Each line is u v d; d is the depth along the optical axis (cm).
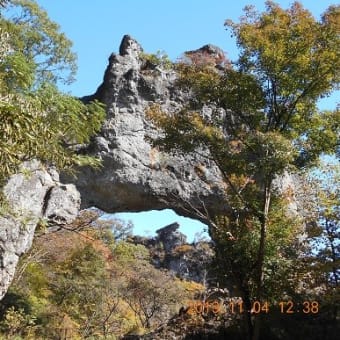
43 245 2925
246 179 1412
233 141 1386
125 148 2053
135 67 2228
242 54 1288
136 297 3039
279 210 1373
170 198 2084
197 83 1323
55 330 2623
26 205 1816
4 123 539
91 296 2883
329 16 1232
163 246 4928
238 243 1345
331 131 1286
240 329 1611
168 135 1332
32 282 2922
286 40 1241
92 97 2239
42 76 2031
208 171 2122
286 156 1116
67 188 1989
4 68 775
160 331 1920
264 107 1303
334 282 1396
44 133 685
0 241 1744
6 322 2261
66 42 2138
